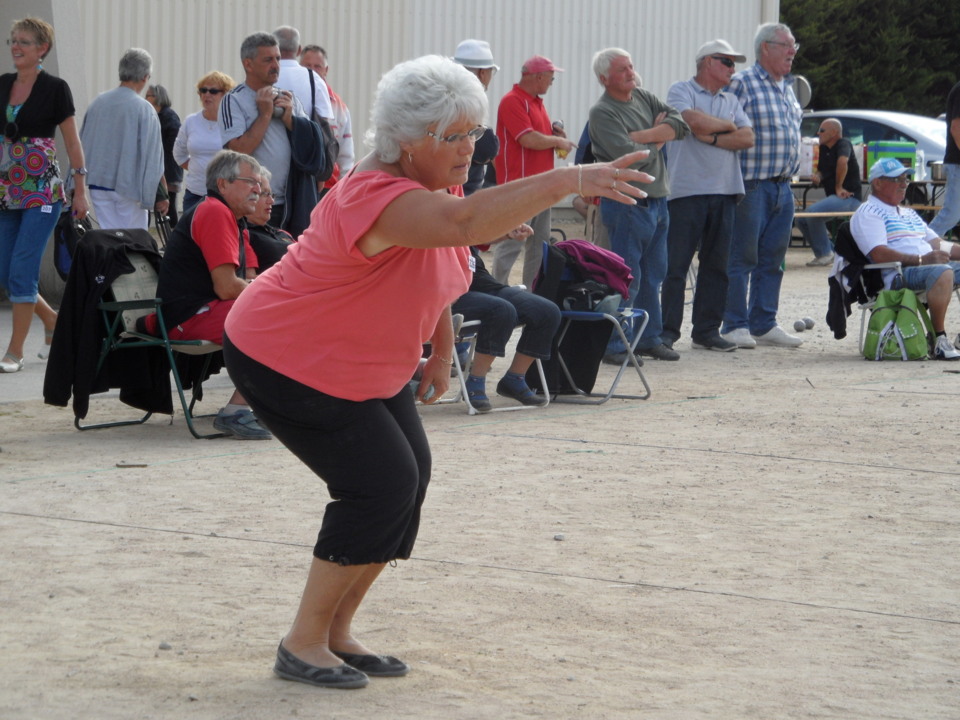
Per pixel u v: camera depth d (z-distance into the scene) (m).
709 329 23.97
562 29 44.84
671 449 14.90
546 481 13.18
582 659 8.30
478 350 17.23
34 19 19.39
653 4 46.22
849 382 20.20
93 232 15.75
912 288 23.00
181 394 15.34
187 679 7.90
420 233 6.81
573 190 6.59
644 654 8.39
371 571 8.05
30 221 19.31
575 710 7.47
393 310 7.37
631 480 13.27
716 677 8.00
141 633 8.70
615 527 11.45
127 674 7.96
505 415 17.23
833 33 80.31
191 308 15.35
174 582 9.77
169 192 30.25
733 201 23.23
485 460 14.17
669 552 10.70
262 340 7.52
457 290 7.64
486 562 10.35
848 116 49.19
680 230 22.84
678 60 46.94
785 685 7.88
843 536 11.22
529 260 24.91
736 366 22.05
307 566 10.21
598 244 23.31
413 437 7.97
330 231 7.16
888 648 8.54
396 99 7.04
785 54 23.75
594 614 9.16
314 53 23.62
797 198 47.59
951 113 24.61
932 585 9.87
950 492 12.84
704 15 47.12
